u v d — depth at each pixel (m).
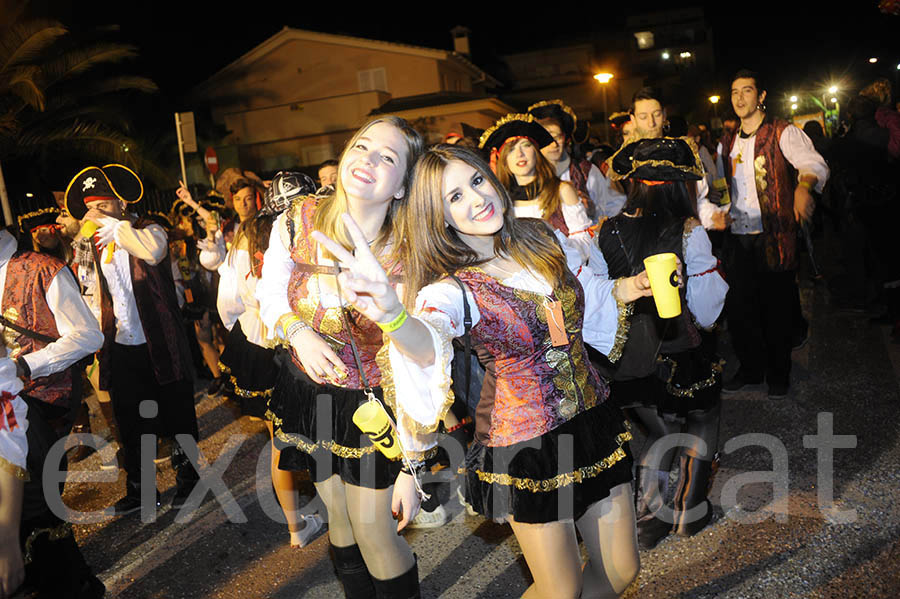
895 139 6.61
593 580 2.65
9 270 3.48
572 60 42.38
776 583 3.24
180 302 6.95
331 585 3.67
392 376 2.41
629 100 45.75
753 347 5.72
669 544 3.67
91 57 16.11
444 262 2.55
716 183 5.51
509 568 3.65
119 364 4.60
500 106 29.42
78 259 4.94
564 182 4.42
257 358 4.09
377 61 31.89
